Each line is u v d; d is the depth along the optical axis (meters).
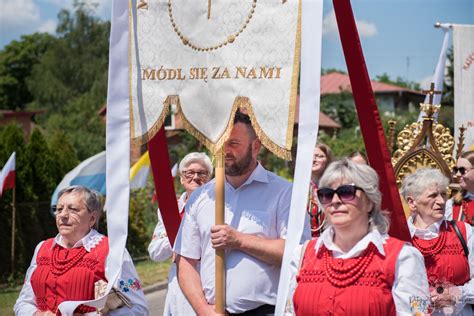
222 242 4.56
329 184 4.09
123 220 4.64
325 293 4.04
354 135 45.94
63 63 61.97
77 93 61.97
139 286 5.19
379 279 3.98
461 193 7.55
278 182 4.91
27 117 56.94
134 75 4.80
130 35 4.81
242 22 4.53
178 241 5.08
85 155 52.31
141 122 4.77
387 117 38.53
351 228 4.08
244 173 4.84
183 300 6.06
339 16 4.28
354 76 4.33
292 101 4.39
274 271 4.71
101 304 4.71
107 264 4.66
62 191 5.30
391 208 4.39
